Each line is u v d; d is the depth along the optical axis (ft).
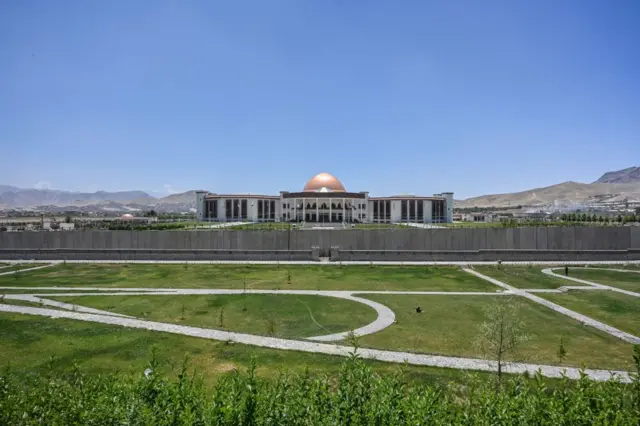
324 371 55.47
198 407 25.16
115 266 163.22
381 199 378.12
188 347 66.03
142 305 96.94
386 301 101.24
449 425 24.58
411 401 25.44
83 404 25.84
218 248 181.78
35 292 112.16
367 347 66.95
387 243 179.11
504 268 155.53
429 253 175.83
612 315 87.97
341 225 315.17
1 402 26.61
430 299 103.50
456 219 437.99
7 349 64.59
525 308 94.02
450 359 60.95
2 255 187.01
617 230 175.63
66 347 65.62
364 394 26.11
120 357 61.52
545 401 25.14
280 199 379.96
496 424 24.29
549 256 173.99
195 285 122.83
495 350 59.47
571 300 101.86
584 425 23.45
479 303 98.99
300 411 25.14
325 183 399.65
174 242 182.91
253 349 65.16
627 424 23.16
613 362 61.00
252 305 97.19
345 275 140.36
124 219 376.68
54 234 187.93
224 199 363.97
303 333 75.56
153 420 23.15
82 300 101.81
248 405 24.41
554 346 68.44
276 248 180.75
